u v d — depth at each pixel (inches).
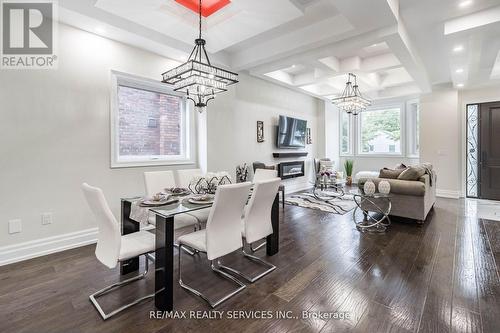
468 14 123.6
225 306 76.1
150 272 97.4
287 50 156.1
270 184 92.6
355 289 84.2
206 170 178.4
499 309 72.6
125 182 140.9
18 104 106.9
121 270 94.9
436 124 244.5
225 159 191.2
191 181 118.3
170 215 74.5
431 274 93.1
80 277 93.0
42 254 112.5
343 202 216.5
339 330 65.4
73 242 121.6
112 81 135.3
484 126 227.9
